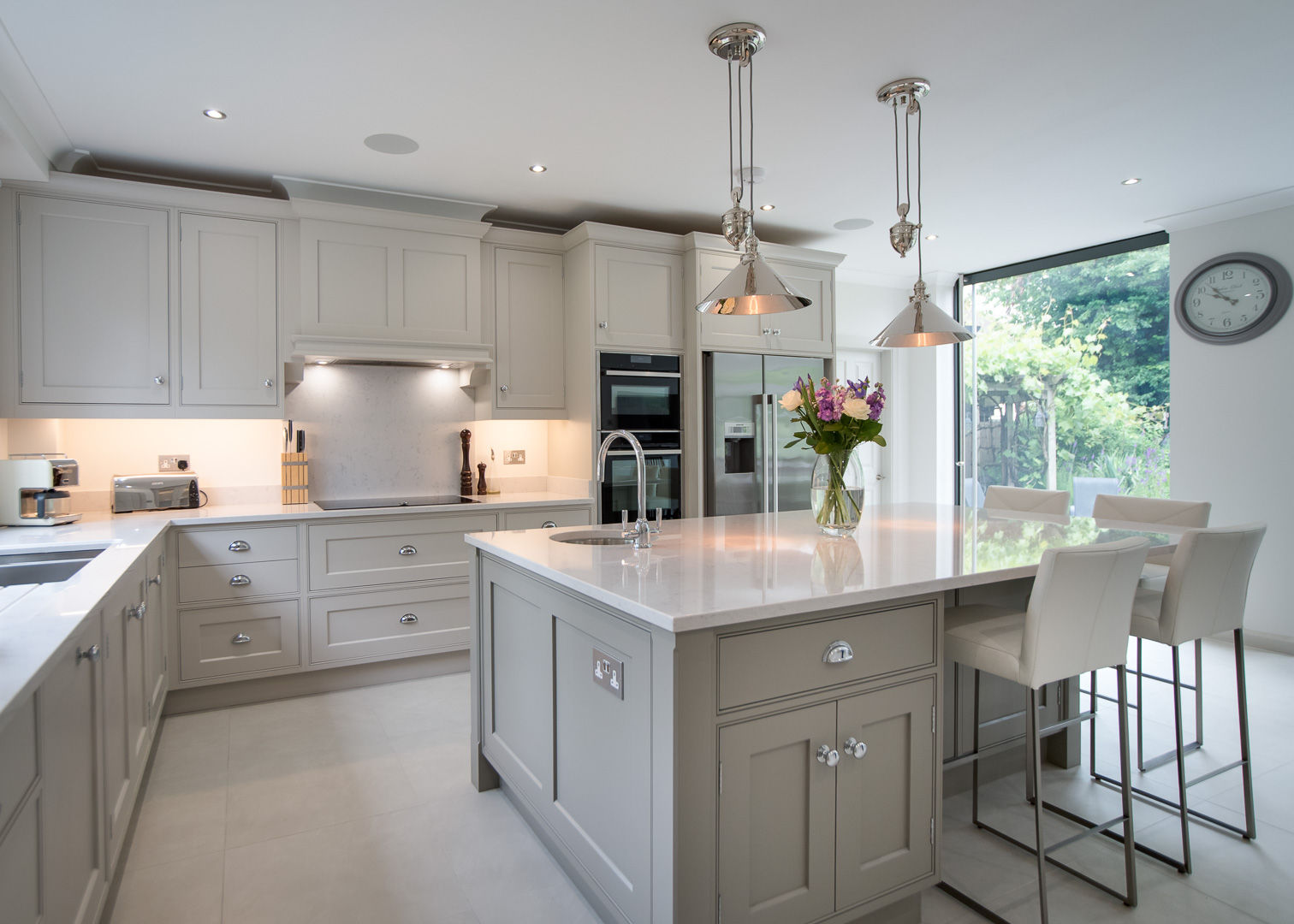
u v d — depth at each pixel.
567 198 3.91
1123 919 1.86
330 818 2.34
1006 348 5.56
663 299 4.30
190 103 2.75
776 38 2.36
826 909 1.64
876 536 2.47
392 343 3.72
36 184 3.10
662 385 4.29
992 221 4.39
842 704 1.64
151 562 2.66
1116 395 4.89
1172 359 4.45
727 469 4.38
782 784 1.58
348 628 3.54
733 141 3.19
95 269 3.21
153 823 2.30
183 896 1.93
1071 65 2.56
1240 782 2.56
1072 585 1.79
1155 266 4.69
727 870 1.50
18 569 2.39
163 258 3.33
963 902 1.93
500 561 2.33
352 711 3.28
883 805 1.73
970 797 2.46
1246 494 4.14
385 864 2.09
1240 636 2.28
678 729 1.42
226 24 2.23
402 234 3.80
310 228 3.58
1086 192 3.90
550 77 2.60
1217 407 4.25
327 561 3.48
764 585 1.66
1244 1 2.19
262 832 2.25
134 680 2.19
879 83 2.67
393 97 2.73
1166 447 4.62
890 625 1.71
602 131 3.06
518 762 2.23
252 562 3.32
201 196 3.37
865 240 4.81
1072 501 5.14
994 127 3.06
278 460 3.90
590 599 1.76
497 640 2.39
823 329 4.76
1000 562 1.96
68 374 3.16
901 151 3.30
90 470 3.49
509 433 4.54
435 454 4.30
